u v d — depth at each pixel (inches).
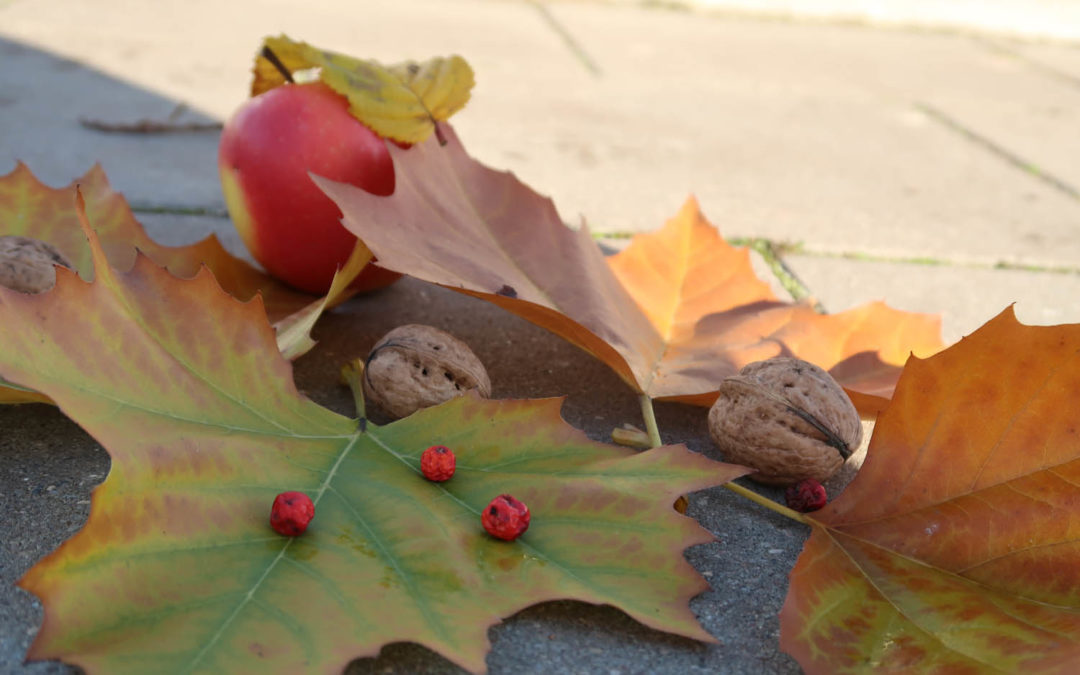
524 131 39.6
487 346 23.6
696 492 20.4
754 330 22.3
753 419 19.9
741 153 39.1
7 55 44.8
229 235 27.5
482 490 18.6
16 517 19.0
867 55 62.8
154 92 40.6
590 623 18.1
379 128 22.5
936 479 18.4
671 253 23.4
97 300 17.8
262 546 17.5
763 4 74.4
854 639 17.4
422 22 60.0
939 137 44.0
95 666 16.2
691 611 17.8
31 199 22.6
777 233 30.1
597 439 21.3
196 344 18.5
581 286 21.6
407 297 25.0
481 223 21.7
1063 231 32.2
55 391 17.1
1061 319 26.5
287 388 19.1
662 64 54.9
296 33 53.4
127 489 17.0
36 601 17.9
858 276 28.1
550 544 18.1
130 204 28.7
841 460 20.0
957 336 25.5
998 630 17.4
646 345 21.7
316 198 22.4
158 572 16.9
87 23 52.3
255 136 22.5
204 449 17.9
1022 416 18.1
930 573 18.2
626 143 39.2
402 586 17.4
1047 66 63.1
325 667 16.5
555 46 57.0
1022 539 18.1
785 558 19.3
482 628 17.1
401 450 19.1
